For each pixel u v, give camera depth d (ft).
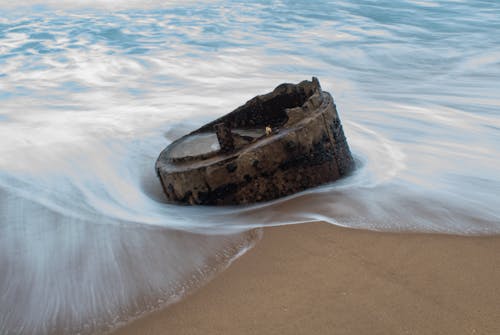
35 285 7.95
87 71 29.68
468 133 16.19
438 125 17.24
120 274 8.05
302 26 40.96
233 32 39.52
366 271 7.45
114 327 6.67
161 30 41.39
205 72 28.84
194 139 12.00
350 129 16.87
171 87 25.73
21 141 17.21
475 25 38.17
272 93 12.17
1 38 39.60
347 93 23.52
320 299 6.79
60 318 6.99
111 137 17.49
